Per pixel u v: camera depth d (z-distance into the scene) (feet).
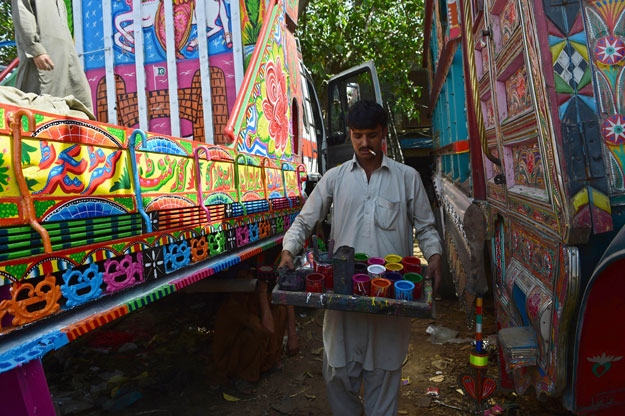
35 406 3.78
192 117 13.26
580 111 4.50
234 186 8.56
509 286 6.99
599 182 4.46
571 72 4.51
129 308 5.06
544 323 5.20
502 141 7.25
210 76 13.02
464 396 9.12
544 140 4.81
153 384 9.79
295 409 8.99
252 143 9.84
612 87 4.48
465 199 12.01
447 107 15.74
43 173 4.26
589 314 4.67
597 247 4.66
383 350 6.56
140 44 13.26
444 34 15.07
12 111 3.93
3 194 3.85
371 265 6.07
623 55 4.46
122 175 5.35
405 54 33.30
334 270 5.73
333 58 32.60
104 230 5.00
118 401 9.00
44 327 4.20
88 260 4.73
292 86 13.56
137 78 13.32
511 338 5.92
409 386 9.73
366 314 6.46
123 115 13.61
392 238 6.72
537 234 5.63
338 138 21.12
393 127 23.40
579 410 5.13
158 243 5.97
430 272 6.19
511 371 6.58
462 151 12.51
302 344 12.48
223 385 10.02
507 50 6.22
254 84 10.03
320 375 10.52
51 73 8.43
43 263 4.15
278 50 11.91
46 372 10.53
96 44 13.61
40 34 8.38
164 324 13.80
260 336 10.14
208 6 12.94
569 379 5.15
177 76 13.23
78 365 10.88
